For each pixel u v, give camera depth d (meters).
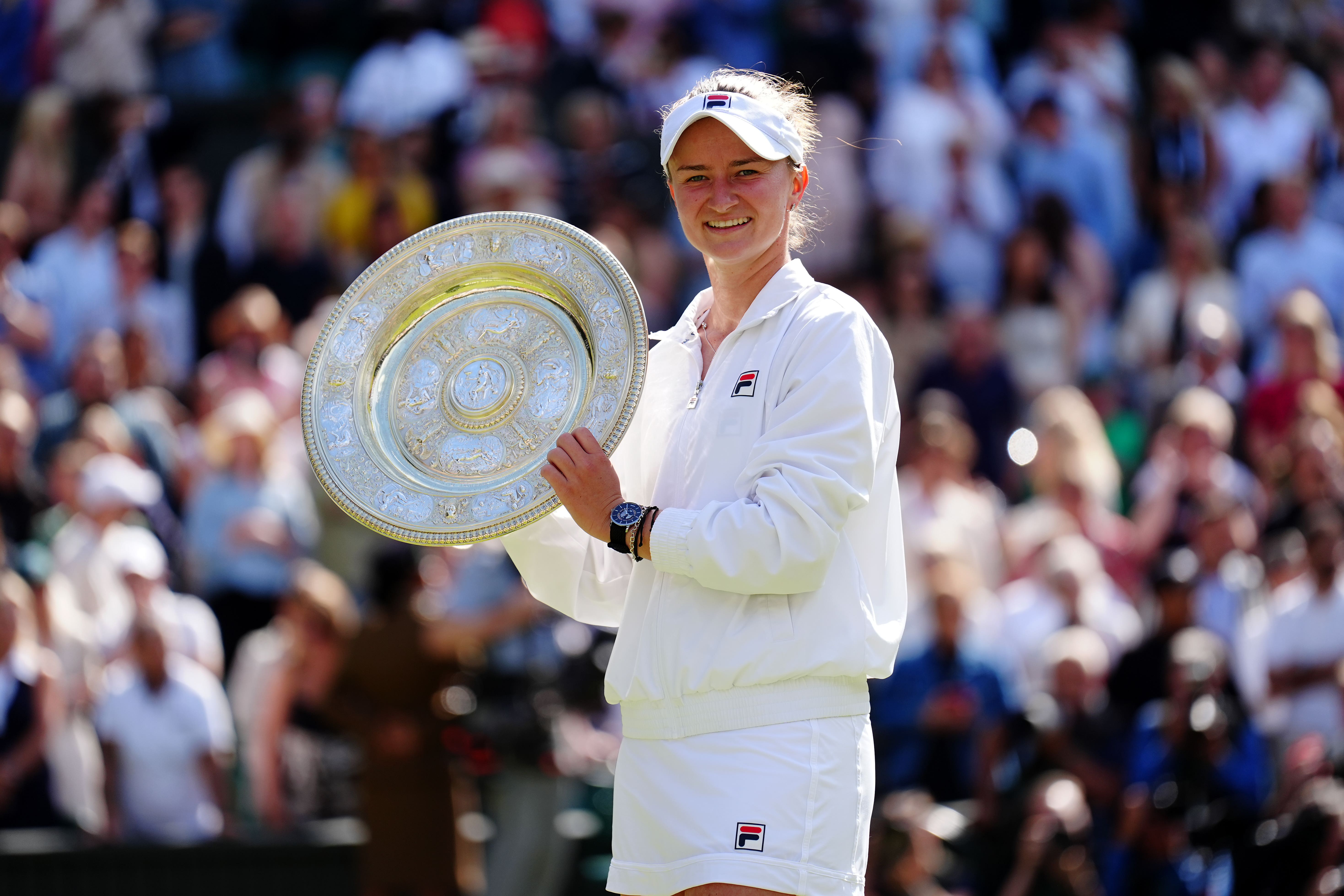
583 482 11.23
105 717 25.75
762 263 11.88
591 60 44.84
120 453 30.38
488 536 11.45
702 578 10.95
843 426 11.05
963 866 24.34
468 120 43.62
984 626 26.55
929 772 25.19
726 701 11.19
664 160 11.90
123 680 26.14
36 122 42.00
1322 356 33.81
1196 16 50.06
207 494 30.81
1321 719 26.28
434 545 11.51
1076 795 24.45
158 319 38.47
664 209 42.12
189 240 41.03
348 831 25.55
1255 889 23.72
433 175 42.78
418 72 43.81
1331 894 23.12
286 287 39.91
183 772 25.73
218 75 46.88
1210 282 39.28
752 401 11.45
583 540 12.66
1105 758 25.02
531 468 11.62
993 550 30.83
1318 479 30.20
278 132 43.06
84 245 38.47
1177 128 44.25
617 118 43.69
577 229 12.06
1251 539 28.11
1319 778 23.86
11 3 45.44
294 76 47.50
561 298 12.16
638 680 11.41
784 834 10.98
